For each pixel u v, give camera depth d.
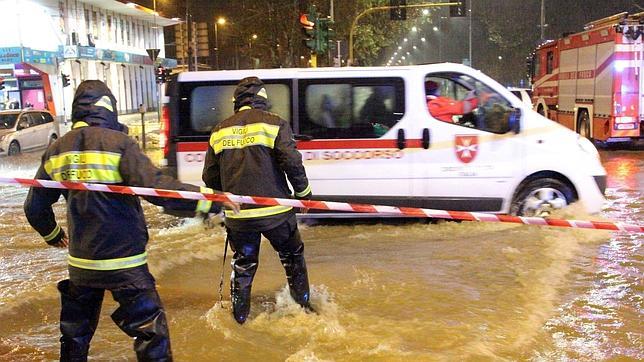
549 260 6.57
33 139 21.23
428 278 6.06
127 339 4.75
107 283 3.54
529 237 7.50
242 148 4.83
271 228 4.82
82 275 3.55
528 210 8.12
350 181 8.11
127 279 3.55
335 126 8.09
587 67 19.58
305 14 22.83
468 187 8.09
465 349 4.35
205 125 8.15
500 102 8.09
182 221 9.12
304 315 4.99
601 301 5.37
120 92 60.47
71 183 3.47
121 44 62.25
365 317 5.02
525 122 8.09
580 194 8.09
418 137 8.03
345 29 37.91
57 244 3.90
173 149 8.16
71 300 3.70
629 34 17.59
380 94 8.05
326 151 8.09
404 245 7.38
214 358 4.33
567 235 7.53
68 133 3.64
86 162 3.54
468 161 8.05
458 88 8.11
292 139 4.84
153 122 45.97
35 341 4.73
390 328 4.77
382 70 8.05
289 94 8.09
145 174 3.54
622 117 17.88
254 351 4.44
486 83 8.08
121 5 56.88
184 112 8.15
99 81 3.73
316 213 8.23
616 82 17.80
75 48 46.75
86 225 3.53
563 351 4.37
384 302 5.38
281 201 4.35
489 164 8.06
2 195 12.49
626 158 16.58
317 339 4.58
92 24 54.91
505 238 7.50
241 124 4.88
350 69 8.09
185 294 5.79
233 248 4.96
